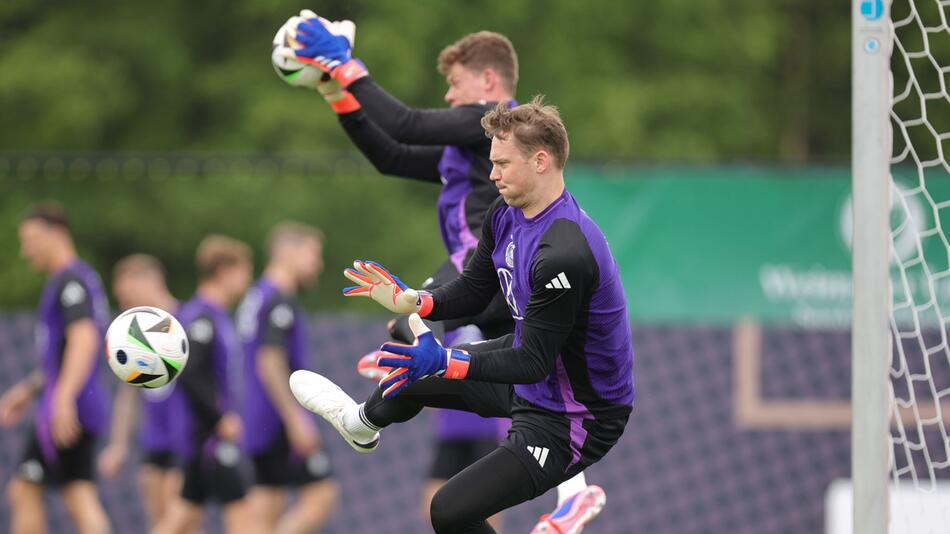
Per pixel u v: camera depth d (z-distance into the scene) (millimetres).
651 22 60938
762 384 31344
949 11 42875
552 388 16219
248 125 58781
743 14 63719
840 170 30047
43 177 51125
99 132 61875
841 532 30094
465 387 17203
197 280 53688
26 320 31703
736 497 31422
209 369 29422
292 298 30688
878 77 16703
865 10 16734
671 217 30078
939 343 30250
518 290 15914
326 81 18953
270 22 63469
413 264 47281
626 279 30125
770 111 68062
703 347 31297
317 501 30828
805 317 30266
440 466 29531
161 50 62500
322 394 17781
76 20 62812
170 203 50719
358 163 30500
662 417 31453
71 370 29031
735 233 30156
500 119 15570
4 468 31859
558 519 18188
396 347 14773
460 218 18969
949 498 26078
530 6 59719
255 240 48875
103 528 29688
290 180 48656
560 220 15594
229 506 29547
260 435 30719
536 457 16109
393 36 55656
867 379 16719
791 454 31375
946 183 30031
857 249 16781
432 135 18453
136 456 32312
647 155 56562
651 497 31484
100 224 51844
